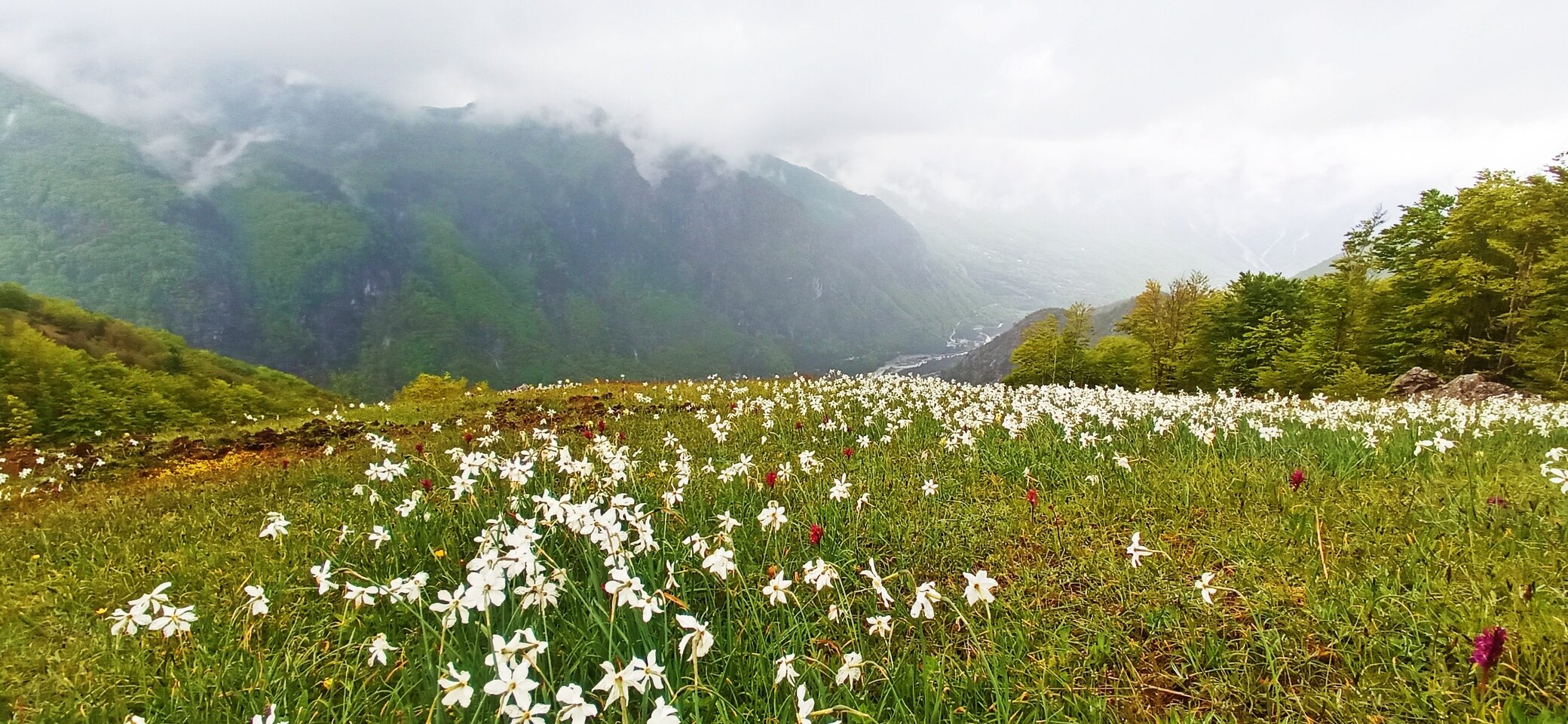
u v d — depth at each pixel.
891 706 4.32
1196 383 50.28
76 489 13.04
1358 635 4.52
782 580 4.79
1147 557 6.05
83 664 5.19
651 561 5.89
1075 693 4.39
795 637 4.81
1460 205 32.47
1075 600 5.58
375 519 8.21
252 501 10.09
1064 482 8.57
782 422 13.54
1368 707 3.99
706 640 3.86
